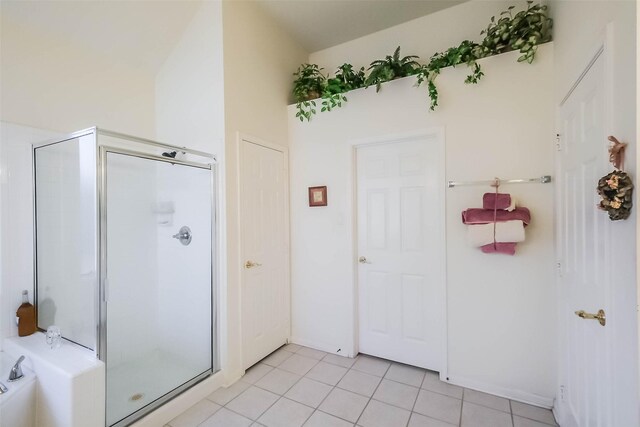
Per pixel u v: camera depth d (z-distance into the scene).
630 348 0.87
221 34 2.21
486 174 2.02
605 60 1.04
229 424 1.75
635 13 0.85
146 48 2.43
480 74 2.00
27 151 1.92
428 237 2.30
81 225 1.75
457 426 1.71
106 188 1.76
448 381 2.14
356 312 2.58
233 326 2.21
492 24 2.23
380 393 2.03
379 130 2.40
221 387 2.12
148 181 2.23
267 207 2.58
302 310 2.80
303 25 2.76
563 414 1.63
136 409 1.73
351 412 1.84
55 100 2.07
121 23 2.19
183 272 2.33
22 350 1.69
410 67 2.31
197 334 2.27
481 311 2.04
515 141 1.94
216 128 2.23
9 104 1.87
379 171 2.49
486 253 2.02
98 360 1.57
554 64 1.82
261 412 1.85
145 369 2.21
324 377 2.23
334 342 2.62
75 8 1.97
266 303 2.56
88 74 2.24
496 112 1.99
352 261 2.54
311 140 2.73
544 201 1.87
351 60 2.97
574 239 1.43
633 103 0.85
